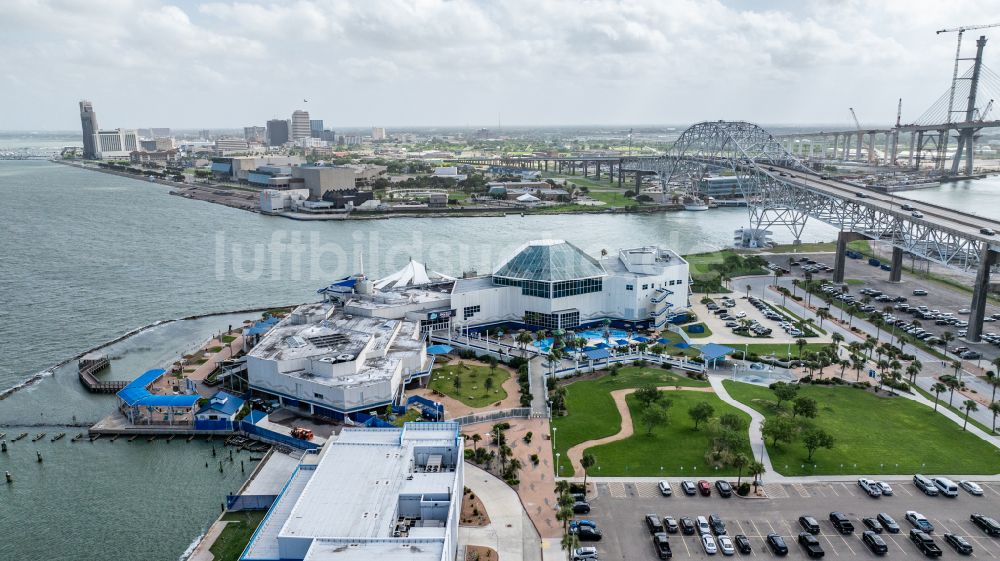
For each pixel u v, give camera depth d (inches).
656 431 5999.0
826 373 7514.8
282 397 6688.0
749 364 7701.8
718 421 5964.6
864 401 6707.7
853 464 5442.9
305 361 6737.2
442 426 5142.7
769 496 4985.2
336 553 3617.1
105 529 4859.7
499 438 5723.4
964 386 6968.5
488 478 5231.3
